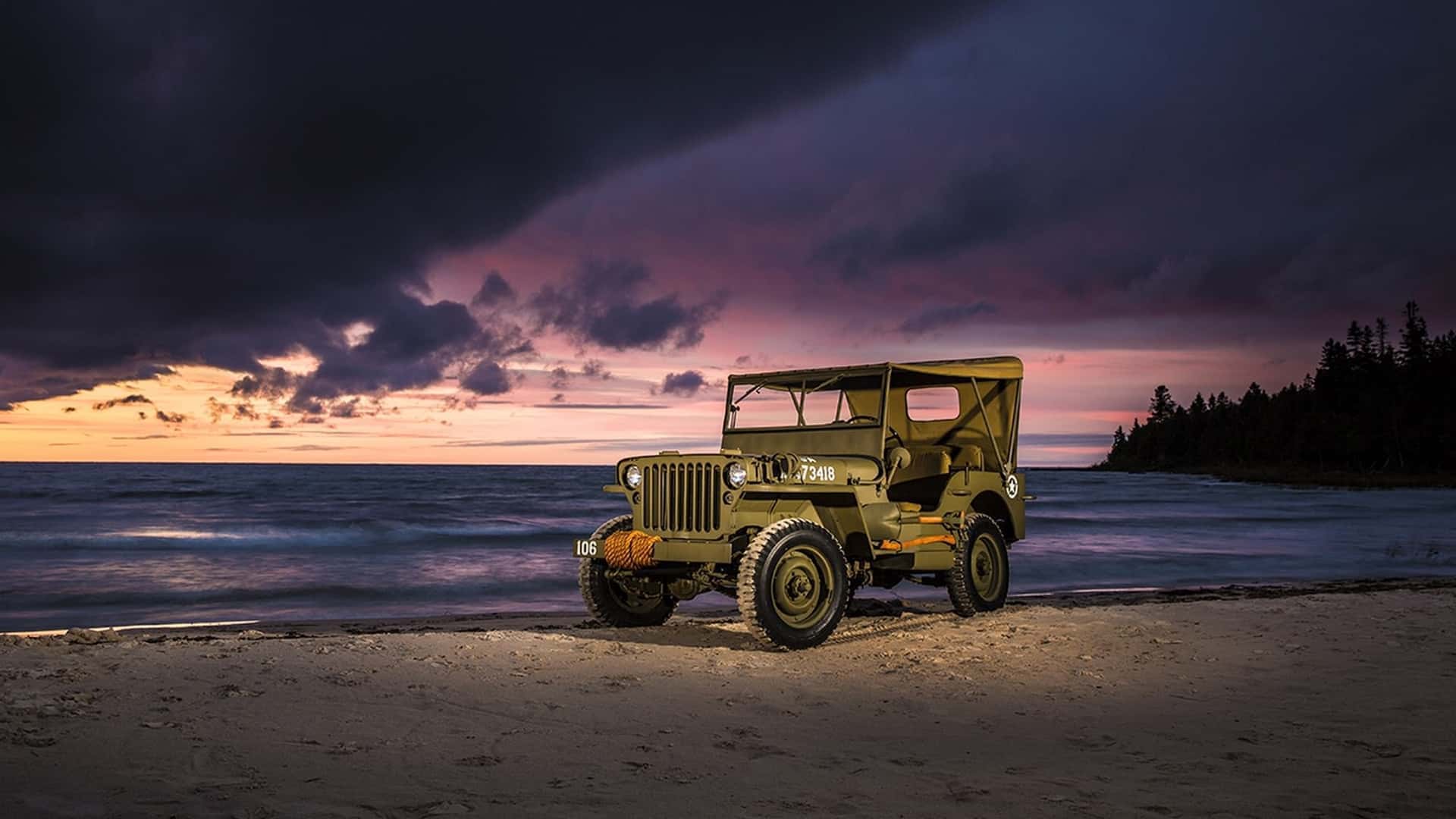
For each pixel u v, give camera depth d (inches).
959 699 228.5
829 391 353.1
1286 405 5959.6
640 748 181.6
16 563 776.3
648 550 312.3
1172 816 141.3
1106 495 2770.7
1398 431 4744.1
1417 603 397.1
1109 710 217.6
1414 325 5157.5
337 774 160.6
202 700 213.3
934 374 356.5
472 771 163.6
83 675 236.1
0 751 169.9
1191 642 304.2
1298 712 214.2
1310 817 140.3
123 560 803.4
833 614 303.4
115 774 158.1
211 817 136.2
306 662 259.9
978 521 378.9
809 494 323.3
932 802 148.3
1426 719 207.2
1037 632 326.3
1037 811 143.4
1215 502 2263.8
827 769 167.6
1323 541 1055.6
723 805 146.1
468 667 259.8
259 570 735.1
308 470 6673.2
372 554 877.2
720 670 263.0
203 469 6594.5
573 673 254.4
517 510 1673.2
